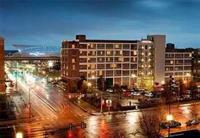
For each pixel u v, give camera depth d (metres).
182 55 152.38
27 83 155.88
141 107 95.12
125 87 136.00
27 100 108.19
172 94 117.56
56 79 159.75
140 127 72.00
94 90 128.75
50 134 67.75
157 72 144.12
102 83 130.25
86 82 128.62
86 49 134.00
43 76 187.88
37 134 67.75
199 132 33.59
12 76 191.62
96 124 76.31
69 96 115.38
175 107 97.25
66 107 96.69
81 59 133.50
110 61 137.88
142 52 142.75
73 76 132.50
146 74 143.38
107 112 89.00
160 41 143.88
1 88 118.00
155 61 143.62
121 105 97.06
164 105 99.31
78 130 70.94
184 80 150.38
